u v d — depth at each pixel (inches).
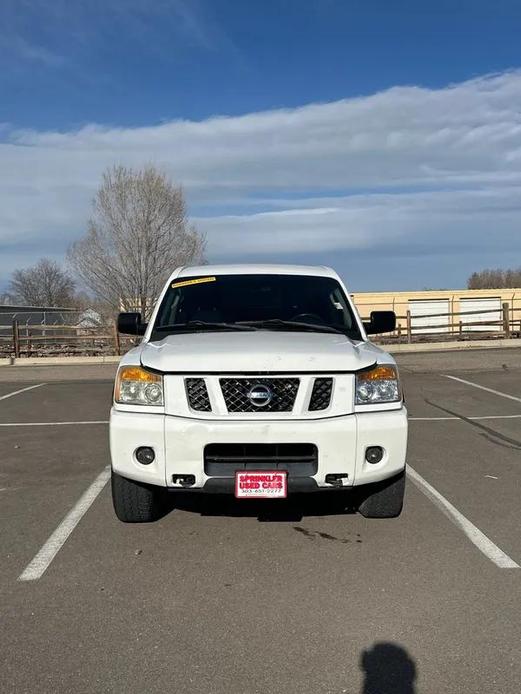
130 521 189.8
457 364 719.7
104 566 161.3
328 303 222.5
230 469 161.9
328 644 123.8
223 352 167.8
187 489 163.6
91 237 1167.6
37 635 127.6
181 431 160.7
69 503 214.4
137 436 163.5
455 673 113.7
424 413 400.8
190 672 114.5
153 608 139.0
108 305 1165.1
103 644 124.1
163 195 1169.4
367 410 166.4
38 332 1369.3
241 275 233.0
